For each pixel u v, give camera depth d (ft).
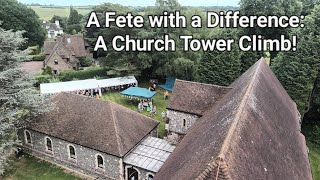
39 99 105.70
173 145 102.63
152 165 91.50
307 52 122.62
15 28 285.23
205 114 97.14
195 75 184.55
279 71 134.00
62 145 102.73
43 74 212.23
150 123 111.14
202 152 49.52
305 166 66.39
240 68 166.09
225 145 41.19
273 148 55.67
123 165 93.66
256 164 45.42
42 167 105.29
